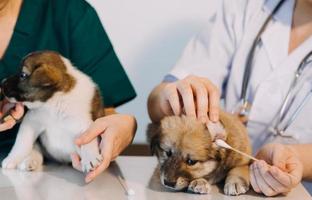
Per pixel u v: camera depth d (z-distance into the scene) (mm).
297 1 1755
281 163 1178
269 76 1679
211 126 1227
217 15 1839
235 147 1243
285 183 1126
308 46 1681
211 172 1220
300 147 1387
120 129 1300
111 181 1204
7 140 1500
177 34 2279
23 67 1254
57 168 1297
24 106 1284
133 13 2258
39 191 1110
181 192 1151
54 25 1581
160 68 2289
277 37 1720
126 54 2283
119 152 1351
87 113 1277
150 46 2285
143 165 1348
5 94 1244
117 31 2273
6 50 1492
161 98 1372
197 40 1848
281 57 1693
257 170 1165
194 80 1333
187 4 2254
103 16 2256
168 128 1238
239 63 1733
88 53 1615
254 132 1670
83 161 1191
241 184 1158
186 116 1254
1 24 1518
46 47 1542
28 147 1285
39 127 1287
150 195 1116
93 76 1614
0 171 1251
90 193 1110
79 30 1604
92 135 1212
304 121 1626
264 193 1146
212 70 1772
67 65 1321
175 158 1201
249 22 1765
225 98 1766
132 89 1672
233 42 1774
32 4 1556
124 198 1088
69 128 1260
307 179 1435
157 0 2246
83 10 1627
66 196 1084
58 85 1243
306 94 1638
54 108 1256
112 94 1633
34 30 1538
